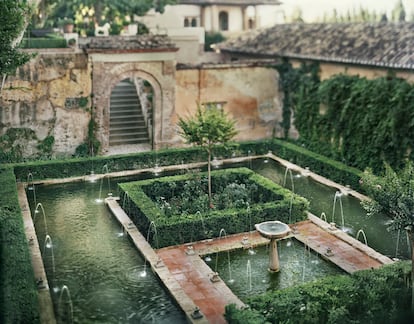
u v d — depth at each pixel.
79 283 12.97
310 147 24.03
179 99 24.41
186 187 18.06
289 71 25.52
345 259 13.98
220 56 31.55
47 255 14.42
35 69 21.98
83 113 23.08
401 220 10.73
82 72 22.67
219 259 14.23
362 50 22.38
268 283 12.96
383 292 10.54
